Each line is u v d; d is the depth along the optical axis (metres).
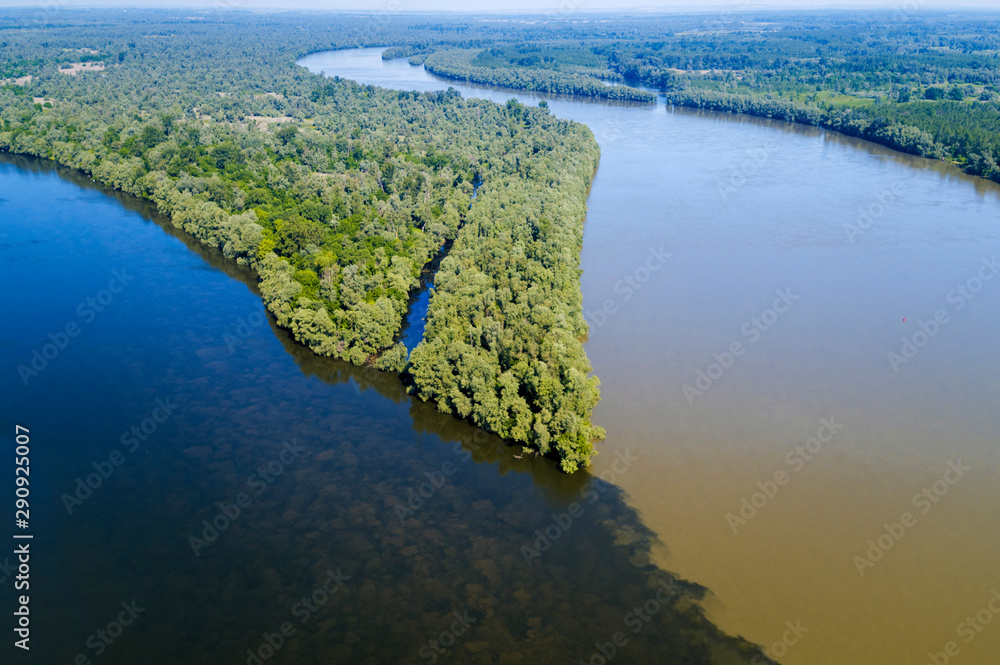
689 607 103.12
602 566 110.56
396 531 117.88
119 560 111.31
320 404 150.88
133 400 150.50
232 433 141.00
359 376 160.50
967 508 121.81
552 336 148.12
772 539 115.00
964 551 112.81
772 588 106.19
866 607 102.81
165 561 111.38
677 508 121.56
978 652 95.56
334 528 118.38
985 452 135.62
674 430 140.38
